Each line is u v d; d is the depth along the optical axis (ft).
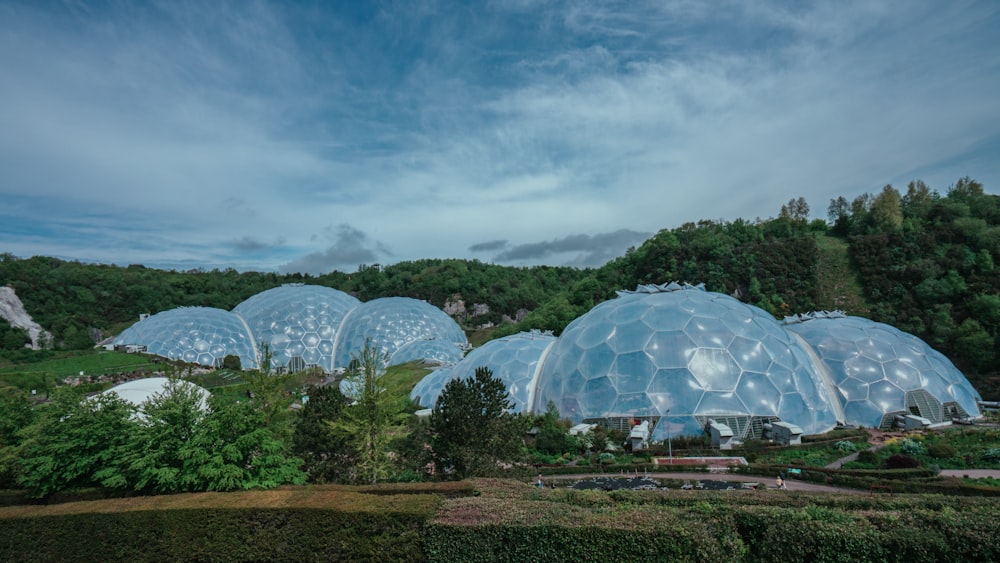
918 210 376.89
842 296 311.27
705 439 141.28
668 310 172.24
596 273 396.16
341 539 63.41
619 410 153.07
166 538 67.05
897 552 50.72
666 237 382.63
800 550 52.95
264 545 65.31
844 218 396.37
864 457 123.44
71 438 82.28
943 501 65.82
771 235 395.96
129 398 120.78
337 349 377.71
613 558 53.67
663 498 72.79
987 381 227.20
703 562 52.11
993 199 354.33
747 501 70.18
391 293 607.78
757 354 159.33
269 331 372.79
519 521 57.93
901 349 178.70
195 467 78.18
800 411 153.69
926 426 156.97
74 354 354.95
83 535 67.92
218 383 284.41
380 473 92.43
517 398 183.83
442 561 58.44
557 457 134.31
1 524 68.44
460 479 91.76
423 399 200.54
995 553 48.78
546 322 347.97
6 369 295.69
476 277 627.46
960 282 269.03
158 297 508.53
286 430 91.40
